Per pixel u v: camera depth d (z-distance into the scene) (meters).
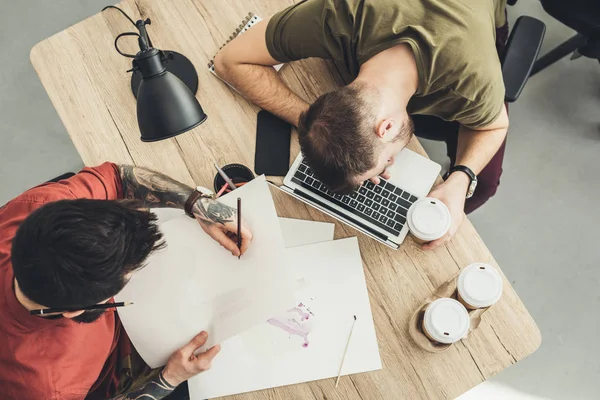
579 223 2.04
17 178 2.16
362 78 1.12
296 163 1.22
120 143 1.29
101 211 0.85
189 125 0.98
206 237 1.11
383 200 1.19
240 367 1.17
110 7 1.35
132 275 1.01
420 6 1.15
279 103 1.27
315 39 1.22
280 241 1.09
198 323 1.09
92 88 1.32
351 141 1.03
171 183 1.16
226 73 1.28
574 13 1.56
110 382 1.22
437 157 2.11
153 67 0.93
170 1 1.35
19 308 0.94
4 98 2.24
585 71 2.17
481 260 1.18
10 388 1.00
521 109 2.16
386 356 1.16
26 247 0.81
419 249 1.20
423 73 1.15
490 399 1.92
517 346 1.14
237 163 1.26
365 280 1.20
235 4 1.36
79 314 0.93
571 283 2.00
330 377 1.16
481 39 1.15
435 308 1.07
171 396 1.24
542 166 2.11
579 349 1.93
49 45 1.34
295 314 1.19
